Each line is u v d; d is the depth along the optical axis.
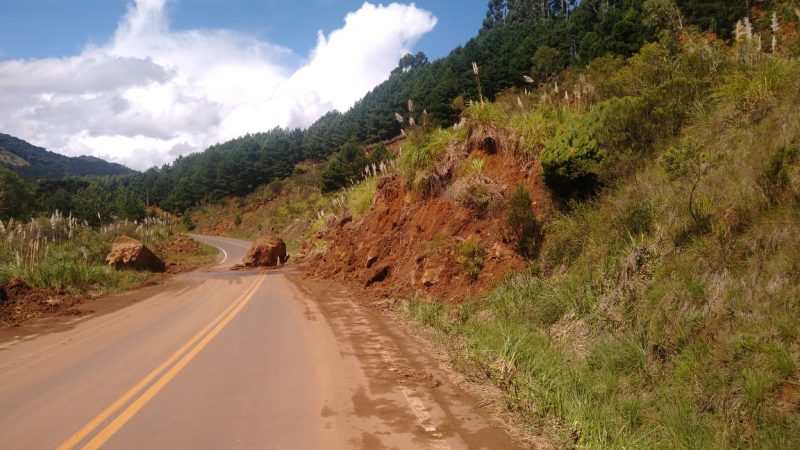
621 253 7.59
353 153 81.38
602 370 5.77
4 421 4.97
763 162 6.28
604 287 7.16
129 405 5.38
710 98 9.52
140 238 44.69
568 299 7.68
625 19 33.06
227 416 5.02
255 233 79.44
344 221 24.22
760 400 4.18
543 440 4.45
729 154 7.46
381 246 15.72
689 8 33.88
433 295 11.16
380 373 6.54
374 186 23.41
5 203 44.94
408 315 10.45
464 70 80.12
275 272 25.12
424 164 15.52
